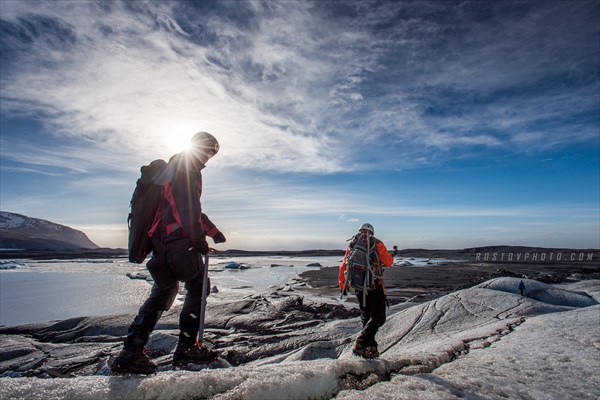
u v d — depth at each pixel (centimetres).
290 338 1130
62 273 4828
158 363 823
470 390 296
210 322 1370
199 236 268
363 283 428
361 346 417
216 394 226
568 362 431
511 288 1719
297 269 5988
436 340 872
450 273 4941
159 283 284
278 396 236
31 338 1252
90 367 905
